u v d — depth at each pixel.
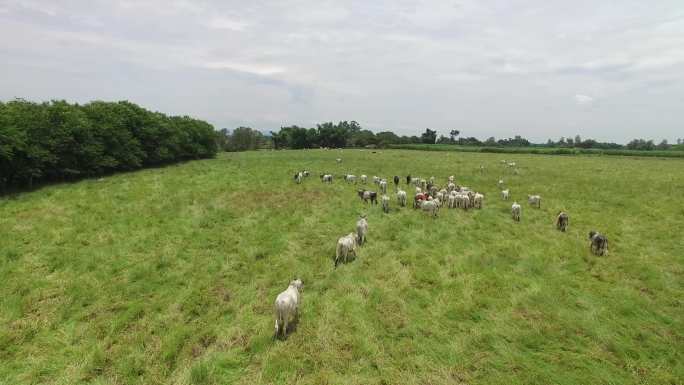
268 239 14.77
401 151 79.56
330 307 9.28
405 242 14.31
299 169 38.00
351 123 167.12
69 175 30.55
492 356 7.43
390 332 8.37
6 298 9.53
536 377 6.82
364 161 49.16
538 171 37.56
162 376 6.91
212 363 7.19
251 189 25.36
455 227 16.42
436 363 7.23
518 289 10.34
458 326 8.52
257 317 8.91
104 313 9.14
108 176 32.81
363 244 14.19
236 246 13.95
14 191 24.39
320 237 15.07
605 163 48.47
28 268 11.59
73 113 30.41
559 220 16.19
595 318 8.74
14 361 7.26
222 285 10.73
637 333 8.16
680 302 9.47
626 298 9.68
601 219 17.59
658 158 63.34
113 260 12.39
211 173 34.69
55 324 8.55
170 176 32.50
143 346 7.83
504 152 82.69
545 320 8.72
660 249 13.48
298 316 8.91
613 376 6.83
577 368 7.12
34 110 28.06
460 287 10.40
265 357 7.40
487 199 22.75
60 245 13.80
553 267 11.86
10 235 14.44
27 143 25.06
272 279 10.95
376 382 6.69
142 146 40.69
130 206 19.92
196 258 12.76
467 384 6.68
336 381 6.68
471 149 90.62
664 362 7.19
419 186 27.44
